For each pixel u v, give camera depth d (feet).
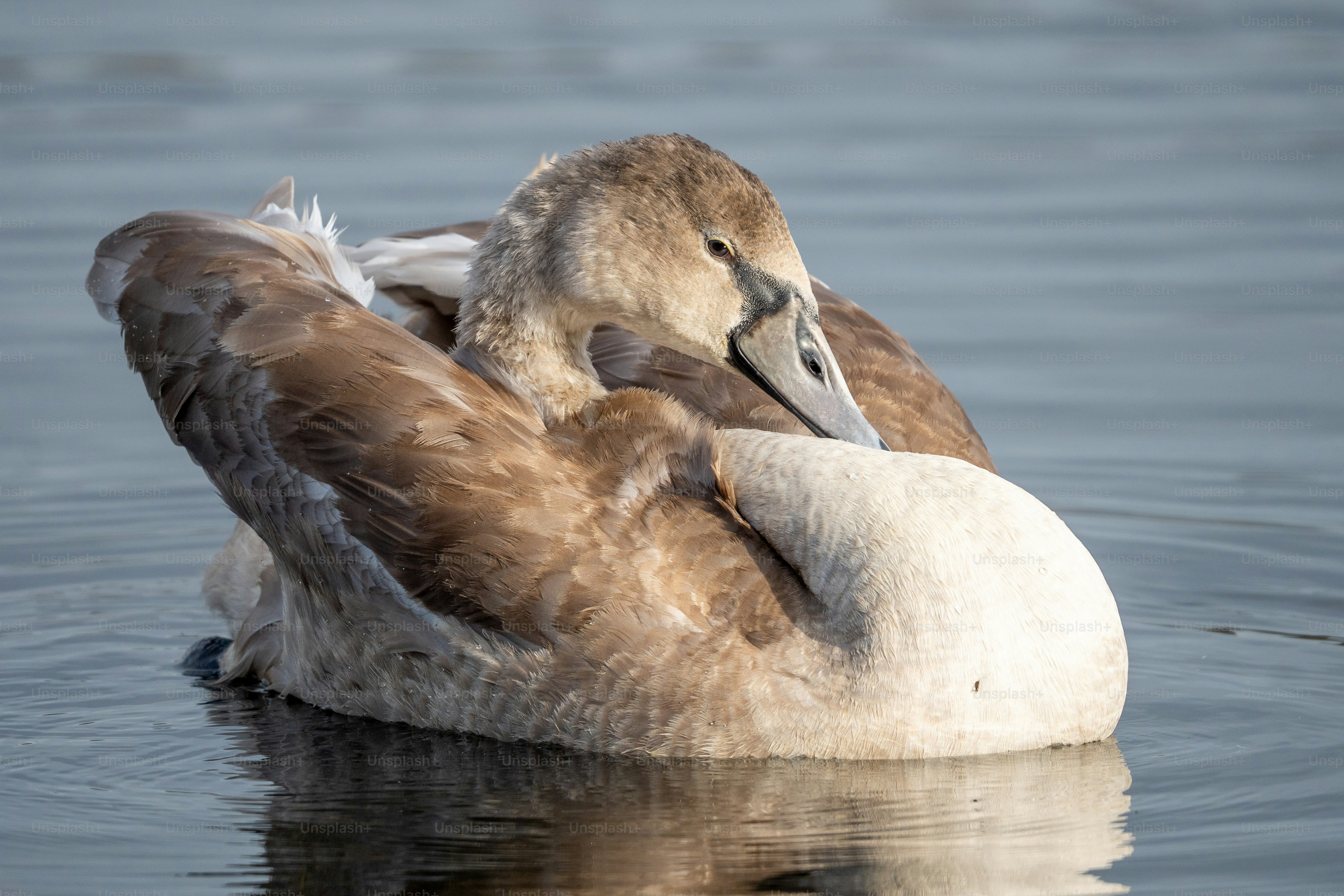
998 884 27.07
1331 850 28.27
